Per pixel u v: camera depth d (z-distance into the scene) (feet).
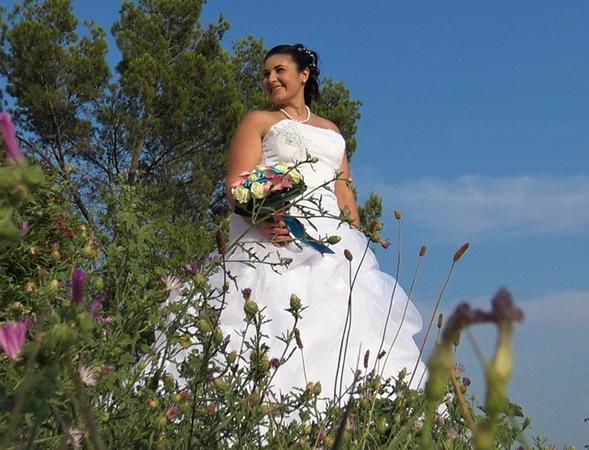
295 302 6.38
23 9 50.44
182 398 5.74
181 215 45.37
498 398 1.41
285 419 9.39
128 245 6.72
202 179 47.11
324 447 6.07
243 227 12.14
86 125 46.57
